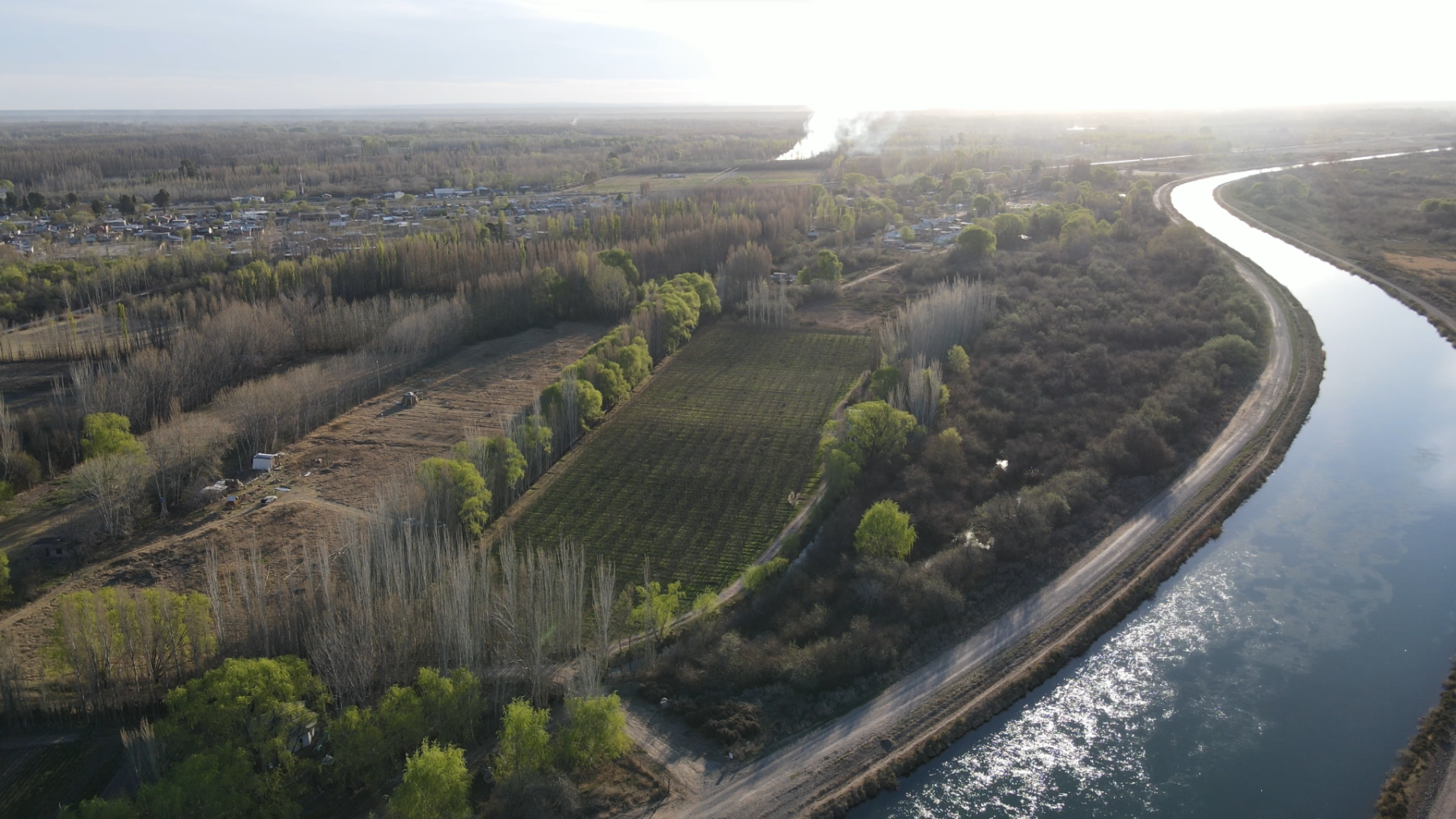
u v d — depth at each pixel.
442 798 82.31
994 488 147.50
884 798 90.88
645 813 87.44
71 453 161.62
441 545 128.25
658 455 162.25
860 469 145.25
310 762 89.81
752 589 120.94
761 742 96.38
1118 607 118.38
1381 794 89.38
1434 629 113.81
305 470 156.88
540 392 187.75
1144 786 91.62
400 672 103.81
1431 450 161.25
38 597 121.81
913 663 108.38
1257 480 150.75
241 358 197.00
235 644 106.69
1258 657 109.81
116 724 99.62
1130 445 155.25
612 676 106.75
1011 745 97.44
